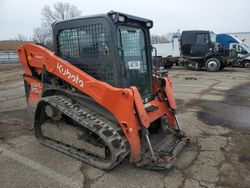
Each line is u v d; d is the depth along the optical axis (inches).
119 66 151.9
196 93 372.8
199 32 698.8
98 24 153.6
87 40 161.0
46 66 180.4
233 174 149.6
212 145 187.9
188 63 729.0
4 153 176.9
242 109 286.4
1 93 398.3
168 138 180.1
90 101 163.9
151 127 188.1
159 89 186.1
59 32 173.6
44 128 185.8
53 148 180.2
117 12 146.3
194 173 150.6
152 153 148.6
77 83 163.0
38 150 180.4
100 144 154.6
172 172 151.4
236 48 836.6
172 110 185.3
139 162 151.0
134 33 168.1
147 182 141.9
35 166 159.0
